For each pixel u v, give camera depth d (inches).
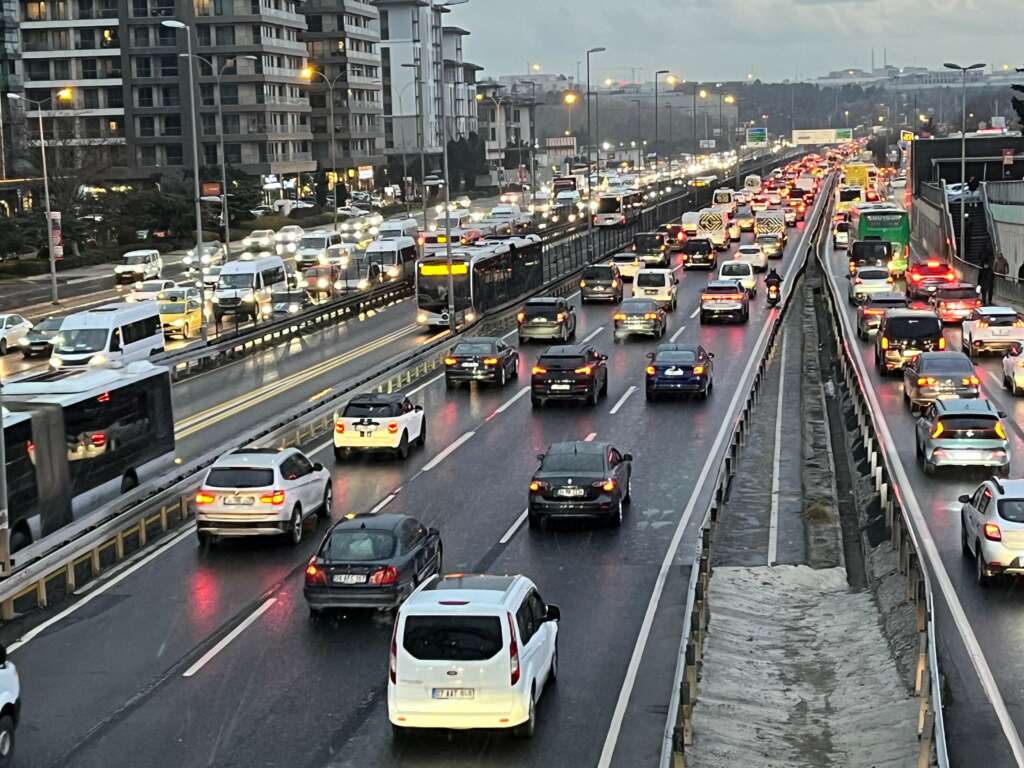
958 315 2524.6
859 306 2564.0
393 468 1413.6
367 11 6914.4
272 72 5757.9
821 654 840.9
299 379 2069.4
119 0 5610.2
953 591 936.3
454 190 7623.0
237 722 722.8
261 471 1106.7
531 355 2253.9
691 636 737.0
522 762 655.8
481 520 1180.5
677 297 3034.0
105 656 847.1
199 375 2156.7
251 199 5049.2
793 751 678.5
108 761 673.0
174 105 5674.2
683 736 612.4
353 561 886.4
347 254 3565.5
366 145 6924.2
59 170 4436.5
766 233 3988.7
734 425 1594.5
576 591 961.5
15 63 5595.5
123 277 3555.6
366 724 714.8
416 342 2459.4
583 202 5689.0
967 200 3927.2
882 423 1593.3
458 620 669.3
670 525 1156.5
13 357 2388.0
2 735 658.2
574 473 1143.0
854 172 6008.9
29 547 996.6
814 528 1133.7
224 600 965.8
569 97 4475.9
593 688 762.8
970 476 1314.0
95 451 1217.4
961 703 726.5
